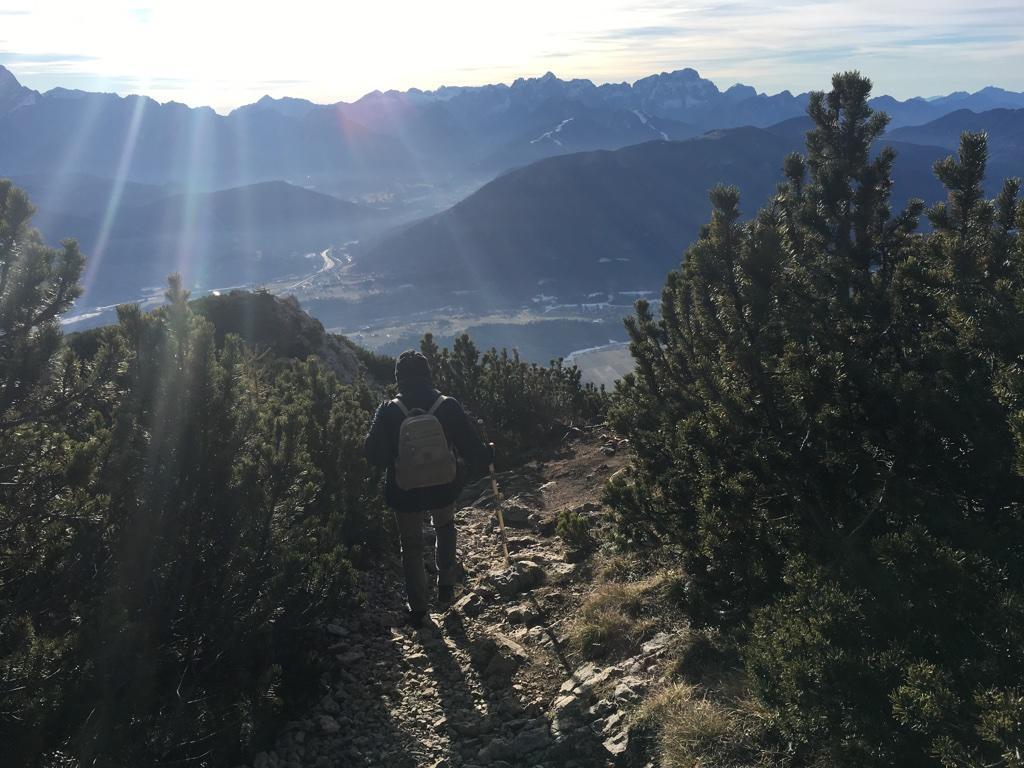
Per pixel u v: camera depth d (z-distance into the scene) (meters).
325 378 12.21
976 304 4.32
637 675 5.23
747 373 4.90
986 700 2.63
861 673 3.15
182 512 4.99
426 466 6.54
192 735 4.53
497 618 7.30
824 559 4.16
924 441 4.37
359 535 8.60
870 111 6.56
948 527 3.94
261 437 5.96
